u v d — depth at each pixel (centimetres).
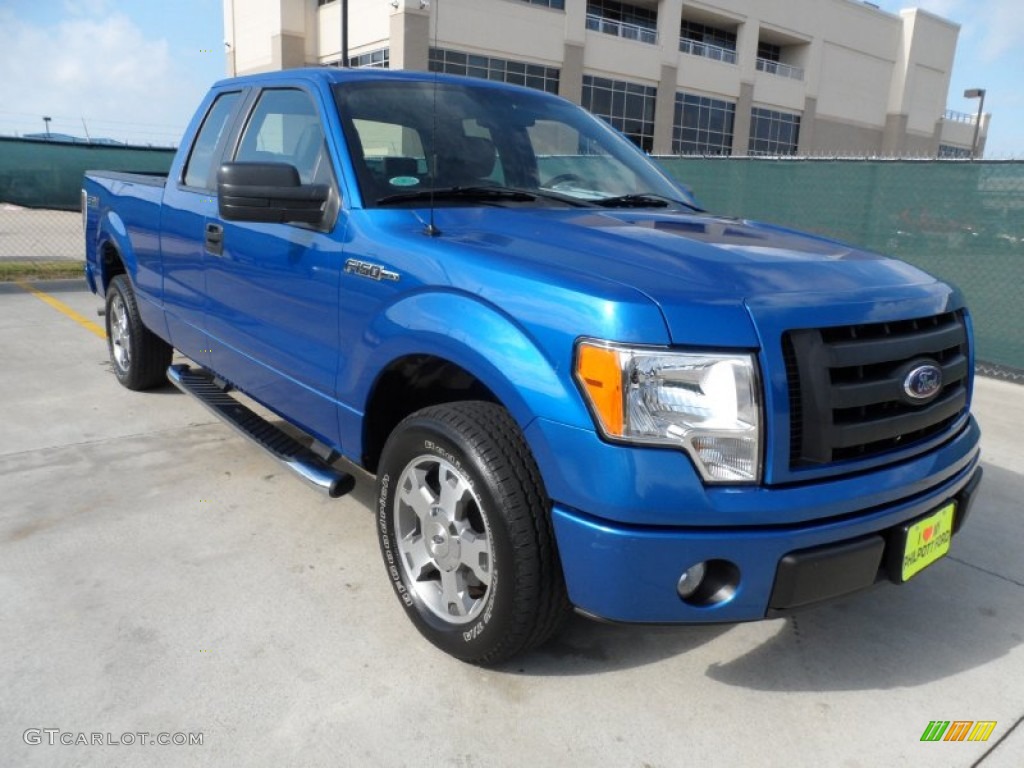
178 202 410
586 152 369
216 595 292
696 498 198
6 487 381
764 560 206
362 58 3312
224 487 388
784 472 205
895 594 316
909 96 5544
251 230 335
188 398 534
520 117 358
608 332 199
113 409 505
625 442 198
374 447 293
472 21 3109
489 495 223
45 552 319
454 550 248
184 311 419
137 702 233
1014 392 643
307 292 300
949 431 256
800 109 4844
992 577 332
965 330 265
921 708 246
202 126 418
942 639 285
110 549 323
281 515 360
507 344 218
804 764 221
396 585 274
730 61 4350
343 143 299
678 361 198
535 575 223
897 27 5359
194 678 245
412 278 251
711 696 248
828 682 258
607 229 265
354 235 279
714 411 200
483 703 239
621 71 3725
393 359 258
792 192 912
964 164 735
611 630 281
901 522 230
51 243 1385
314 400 311
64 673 245
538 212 294
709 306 204
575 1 3419
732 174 988
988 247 721
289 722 228
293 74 352
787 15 4538
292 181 287
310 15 3650
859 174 836
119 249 490
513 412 217
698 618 210
